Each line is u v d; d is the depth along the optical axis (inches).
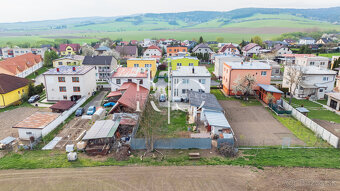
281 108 1638.8
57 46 6712.6
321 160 964.0
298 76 1743.4
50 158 997.2
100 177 864.3
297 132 1274.6
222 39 7642.7
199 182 834.8
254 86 1929.1
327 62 2684.5
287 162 948.6
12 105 1743.4
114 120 1272.1
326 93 1696.6
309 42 6412.4
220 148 1048.8
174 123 1375.5
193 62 2659.9
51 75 1803.6
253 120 1448.1
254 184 818.8
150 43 6166.3
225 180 843.4
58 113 1423.5
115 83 1911.9
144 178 859.4
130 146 1083.9
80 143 1056.2
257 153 1040.2
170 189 799.1
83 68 1996.8
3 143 1085.8
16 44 7234.3
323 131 1187.3
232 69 1914.4
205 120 1339.8
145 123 1130.7
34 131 1183.6
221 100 1860.2
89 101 1846.7
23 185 820.0
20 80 1941.4
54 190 795.4
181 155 1024.2
